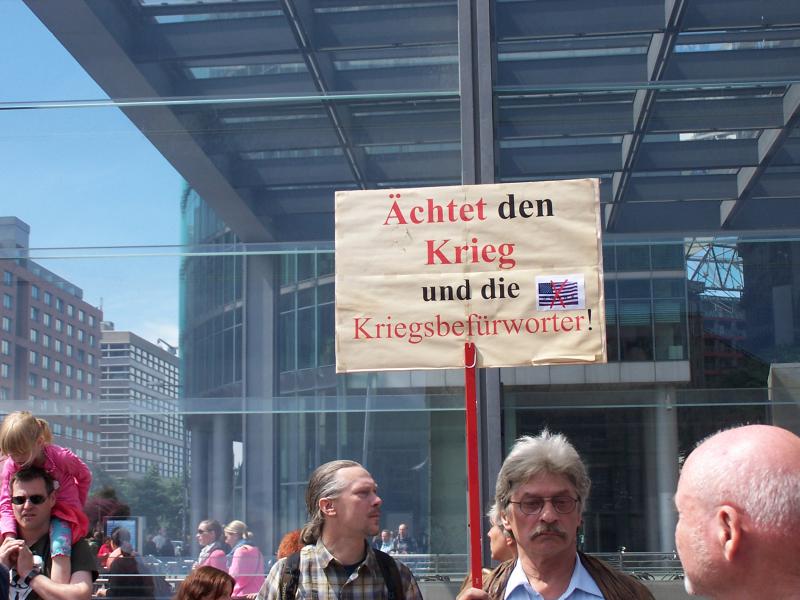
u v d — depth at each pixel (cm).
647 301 648
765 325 640
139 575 642
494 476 621
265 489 646
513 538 364
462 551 624
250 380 659
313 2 696
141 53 702
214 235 679
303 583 397
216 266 675
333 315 659
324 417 649
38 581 426
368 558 401
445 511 629
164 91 696
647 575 615
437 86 677
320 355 655
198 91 696
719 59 666
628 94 670
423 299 434
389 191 442
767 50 665
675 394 635
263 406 655
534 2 680
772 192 653
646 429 632
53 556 438
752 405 631
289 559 404
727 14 668
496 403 632
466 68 672
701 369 638
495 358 427
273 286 668
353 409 646
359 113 682
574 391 638
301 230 673
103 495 654
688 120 664
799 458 189
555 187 434
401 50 682
